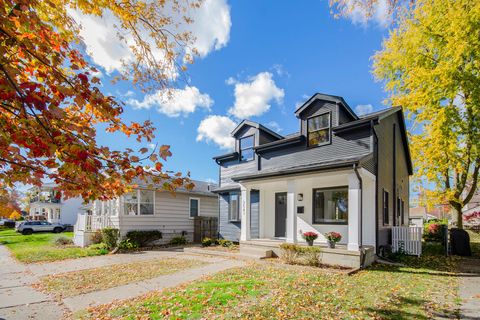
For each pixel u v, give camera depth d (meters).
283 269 7.91
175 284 6.60
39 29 2.05
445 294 5.66
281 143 12.28
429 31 13.48
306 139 11.55
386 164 11.47
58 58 2.18
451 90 12.77
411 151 16.11
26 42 1.93
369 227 9.56
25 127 1.88
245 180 11.36
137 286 6.54
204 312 4.55
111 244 13.02
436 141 13.61
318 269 7.81
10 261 10.30
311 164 10.16
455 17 11.52
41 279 7.42
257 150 13.63
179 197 17.39
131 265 9.21
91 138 2.23
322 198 10.98
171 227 16.61
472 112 13.31
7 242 16.73
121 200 14.23
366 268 8.17
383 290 5.83
